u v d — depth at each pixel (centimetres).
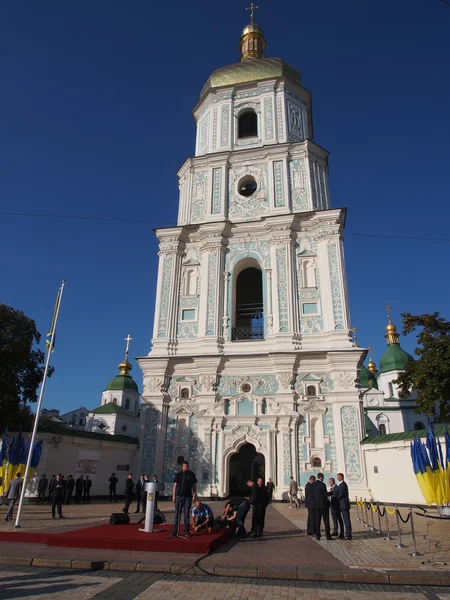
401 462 2230
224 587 812
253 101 3519
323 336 2728
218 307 2908
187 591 783
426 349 2150
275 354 2656
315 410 2561
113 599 732
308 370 2645
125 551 1088
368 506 1644
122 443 2730
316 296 2848
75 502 2373
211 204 3228
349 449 2444
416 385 2172
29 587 796
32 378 2770
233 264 3056
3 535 1250
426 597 763
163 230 3192
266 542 1242
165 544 1096
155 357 2823
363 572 886
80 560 971
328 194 3278
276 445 2541
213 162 3356
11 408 2548
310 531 1356
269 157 3262
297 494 2338
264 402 2634
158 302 3033
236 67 3653
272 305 2864
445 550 1123
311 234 3019
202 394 2698
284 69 3575
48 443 2378
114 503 2444
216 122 3531
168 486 2575
